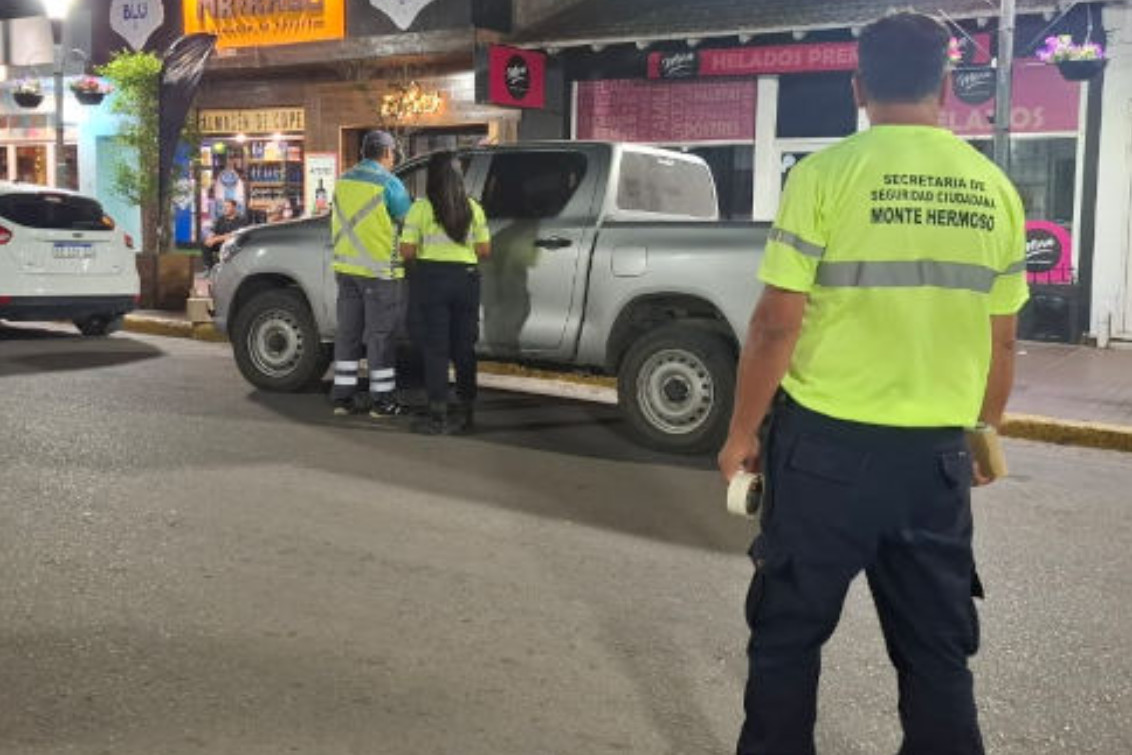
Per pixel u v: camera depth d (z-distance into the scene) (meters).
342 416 8.51
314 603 4.68
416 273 7.81
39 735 3.51
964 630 2.76
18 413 8.33
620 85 15.43
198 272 18.88
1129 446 8.30
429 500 6.31
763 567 2.79
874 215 2.66
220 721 3.63
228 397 9.18
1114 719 3.86
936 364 2.68
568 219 8.13
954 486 2.72
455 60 17.14
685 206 8.97
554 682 4.01
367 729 3.61
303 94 18.64
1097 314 12.80
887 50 2.76
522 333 8.23
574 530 5.85
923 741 2.76
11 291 11.53
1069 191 12.85
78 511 5.87
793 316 2.70
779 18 13.88
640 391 7.77
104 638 4.27
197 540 5.45
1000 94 10.16
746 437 2.79
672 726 3.71
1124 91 12.41
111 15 20.23
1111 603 5.01
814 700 2.82
